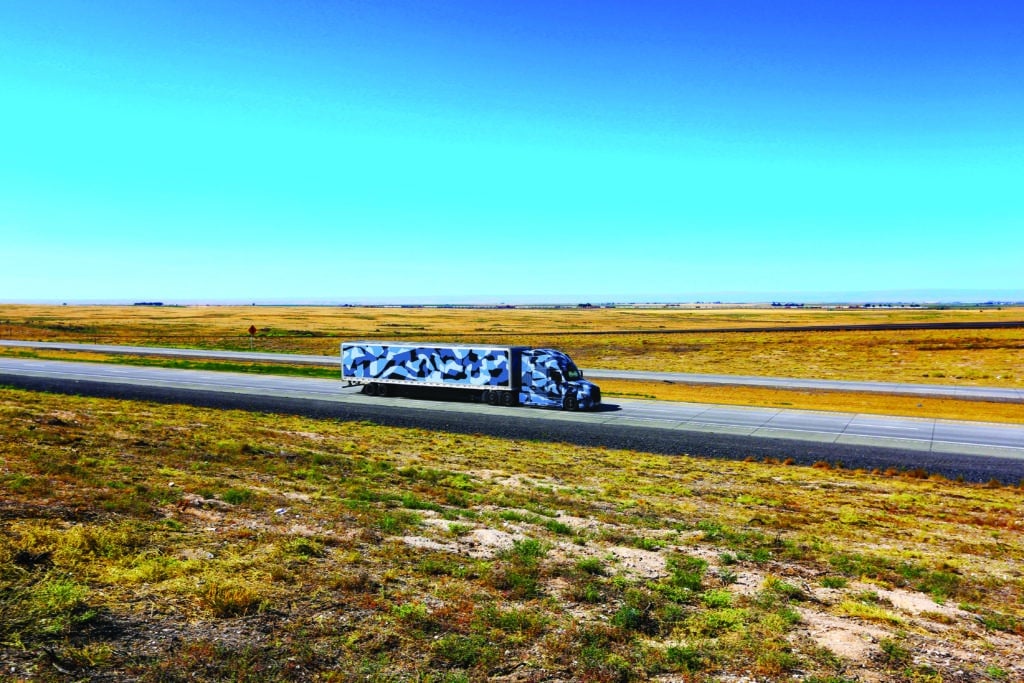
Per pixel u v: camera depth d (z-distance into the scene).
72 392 44.03
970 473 27.86
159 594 9.82
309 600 10.14
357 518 15.40
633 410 43.16
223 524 13.89
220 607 9.43
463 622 9.77
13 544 10.66
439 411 41.66
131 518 13.41
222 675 7.77
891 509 21.31
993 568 15.03
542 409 43.06
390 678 8.04
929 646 9.95
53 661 7.65
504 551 13.66
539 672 8.45
